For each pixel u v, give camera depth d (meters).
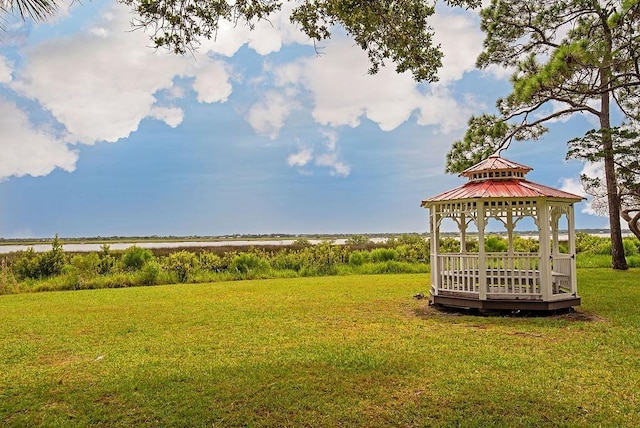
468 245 21.78
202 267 18.91
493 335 7.46
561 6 16.16
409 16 6.53
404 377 5.41
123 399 4.86
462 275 9.74
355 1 6.03
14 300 12.47
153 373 5.69
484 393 4.88
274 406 4.62
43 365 6.23
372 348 6.72
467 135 17.39
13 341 7.59
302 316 9.41
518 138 17.47
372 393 4.93
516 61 17.61
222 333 7.95
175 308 10.64
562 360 6.02
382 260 21.23
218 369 5.79
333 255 20.70
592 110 17.25
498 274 9.55
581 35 15.22
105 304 11.45
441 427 4.18
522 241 21.73
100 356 6.57
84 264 17.25
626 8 9.79
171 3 5.66
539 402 4.65
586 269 17.75
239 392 4.98
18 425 4.30
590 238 24.86
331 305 10.72
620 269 17.39
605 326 7.93
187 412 4.51
